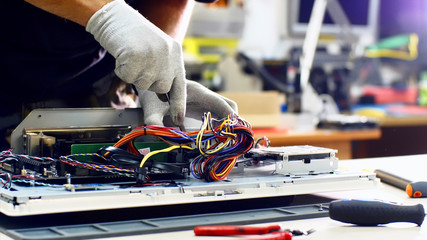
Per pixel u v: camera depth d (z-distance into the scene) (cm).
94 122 111
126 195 88
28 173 99
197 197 92
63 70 144
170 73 108
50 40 138
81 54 143
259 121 306
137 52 104
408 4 456
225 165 100
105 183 97
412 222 91
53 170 97
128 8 111
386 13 455
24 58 140
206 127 106
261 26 446
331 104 364
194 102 118
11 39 137
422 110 386
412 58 449
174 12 144
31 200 83
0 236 83
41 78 143
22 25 136
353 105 391
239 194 95
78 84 148
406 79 472
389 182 126
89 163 97
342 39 384
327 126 308
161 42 106
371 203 91
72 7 109
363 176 106
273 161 110
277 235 80
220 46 378
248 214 95
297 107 352
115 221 91
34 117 106
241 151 101
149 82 107
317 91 356
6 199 86
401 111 377
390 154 357
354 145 304
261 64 345
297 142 286
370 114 363
